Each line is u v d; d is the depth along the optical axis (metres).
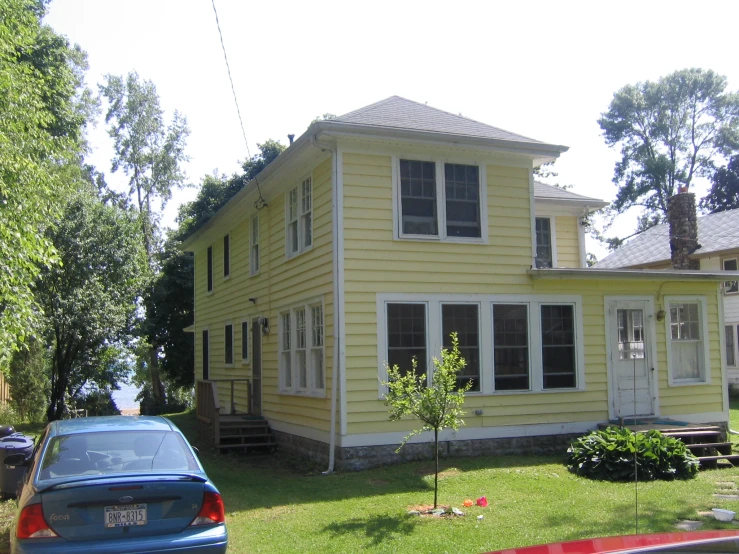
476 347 13.88
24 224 11.53
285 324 16.30
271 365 16.94
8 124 12.23
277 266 16.72
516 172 14.62
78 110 30.89
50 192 13.36
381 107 14.77
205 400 18.11
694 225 28.39
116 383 28.05
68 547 5.40
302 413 14.64
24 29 13.59
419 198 13.80
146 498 5.73
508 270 14.27
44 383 27.16
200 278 25.69
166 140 41.16
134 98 40.38
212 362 23.30
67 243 22.22
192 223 31.94
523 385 14.18
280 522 8.80
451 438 13.44
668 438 12.13
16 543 5.43
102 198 38.94
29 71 13.96
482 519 8.65
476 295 13.91
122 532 5.59
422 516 8.88
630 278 14.67
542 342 14.43
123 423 7.07
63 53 20.33
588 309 14.85
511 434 13.87
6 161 11.30
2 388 25.75
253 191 17.45
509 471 11.98
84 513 5.55
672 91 47.78
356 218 13.19
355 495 10.45
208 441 17.12
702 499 9.73
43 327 19.05
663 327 15.39
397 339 13.27
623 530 8.00
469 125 14.57
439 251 13.74
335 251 13.01
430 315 13.52
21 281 11.46
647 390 15.07
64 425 7.08
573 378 14.59
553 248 18.69
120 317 23.56
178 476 5.87
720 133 47.22
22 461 7.61
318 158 14.05
